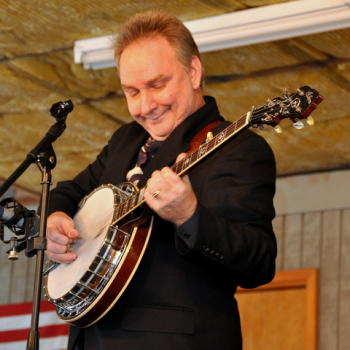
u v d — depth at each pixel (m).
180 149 6.68
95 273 6.46
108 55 11.27
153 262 6.45
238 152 6.54
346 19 9.99
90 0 10.26
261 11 10.24
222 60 11.40
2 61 11.88
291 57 11.16
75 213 7.51
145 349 6.23
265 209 6.39
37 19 10.78
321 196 15.00
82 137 14.09
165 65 6.83
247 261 6.12
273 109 5.88
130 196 6.68
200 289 6.36
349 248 14.56
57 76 12.12
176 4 10.28
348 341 14.18
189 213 5.91
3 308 15.92
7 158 15.00
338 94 12.11
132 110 6.93
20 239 6.88
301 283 14.69
